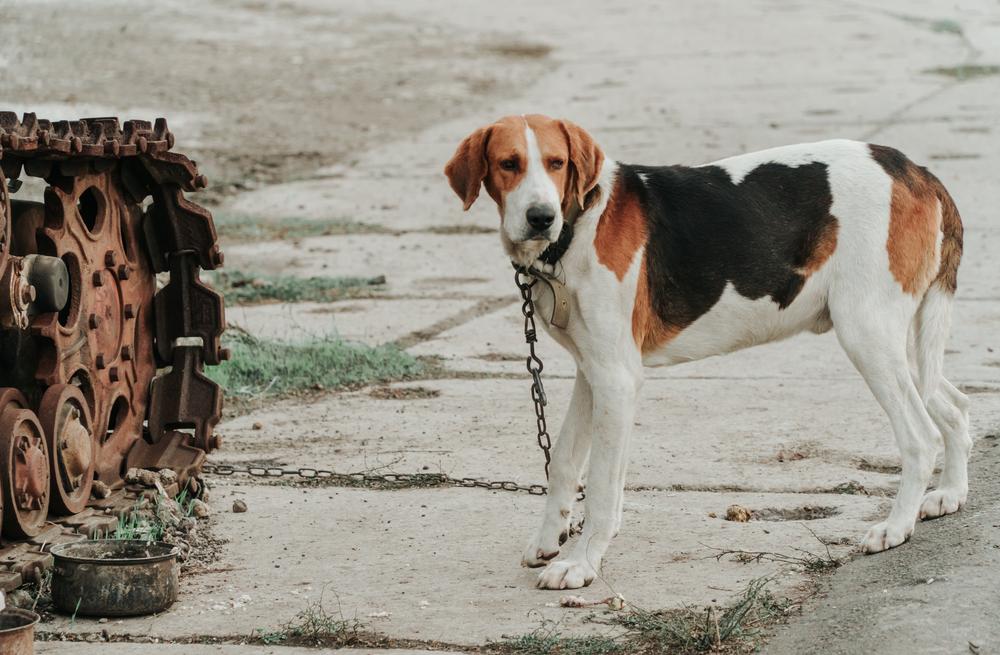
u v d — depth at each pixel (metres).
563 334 5.34
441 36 29.39
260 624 4.88
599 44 27.34
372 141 17.95
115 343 6.03
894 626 4.49
